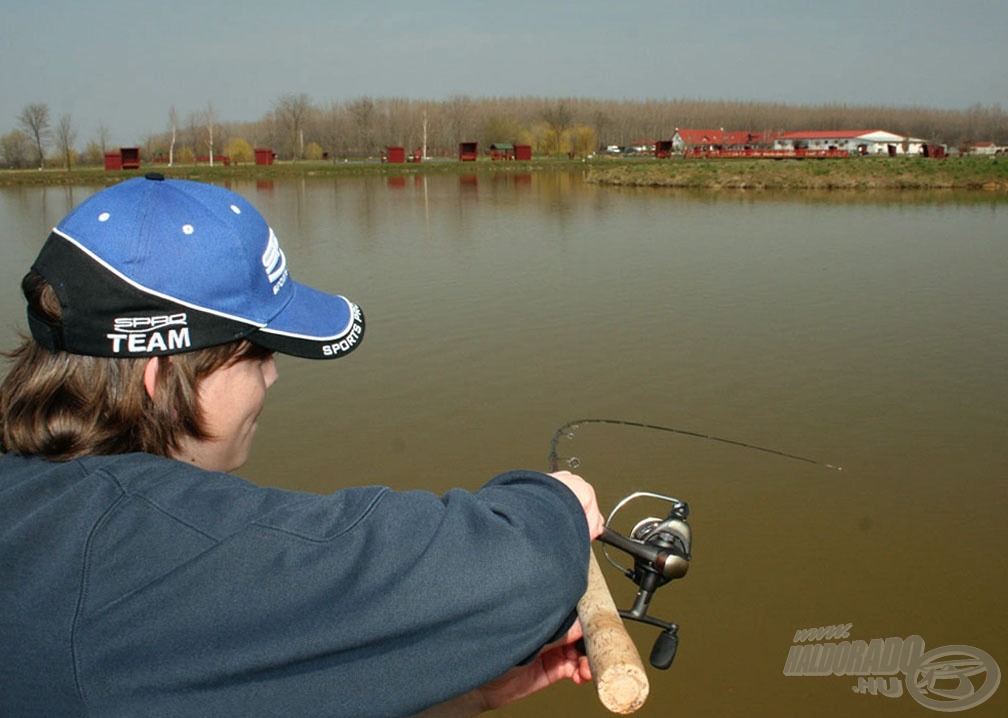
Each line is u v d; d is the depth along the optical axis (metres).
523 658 1.11
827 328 10.04
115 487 1.08
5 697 1.01
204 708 1.02
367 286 13.25
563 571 1.13
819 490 5.77
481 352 9.23
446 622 1.07
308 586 1.04
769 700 3.92
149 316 1.13
